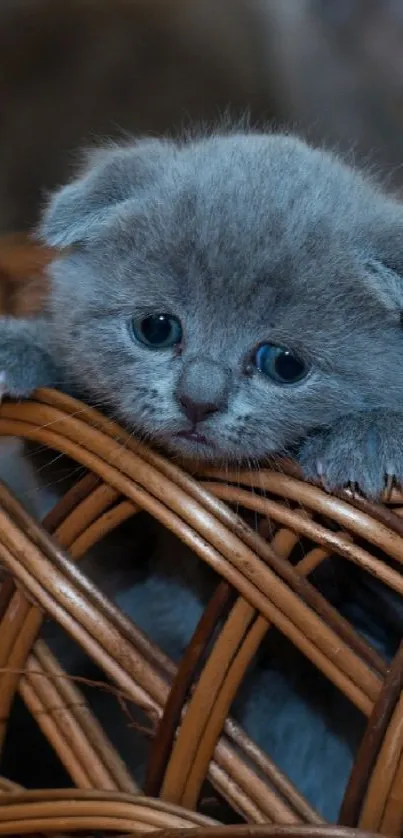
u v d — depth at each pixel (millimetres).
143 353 346
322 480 332
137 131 553
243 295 338
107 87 576
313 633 329
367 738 327
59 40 573
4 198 570
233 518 332
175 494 333
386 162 496
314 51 556
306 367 342
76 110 575
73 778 346
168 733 337
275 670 386
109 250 354
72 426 343
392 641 378
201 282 339
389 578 326
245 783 336
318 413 345
